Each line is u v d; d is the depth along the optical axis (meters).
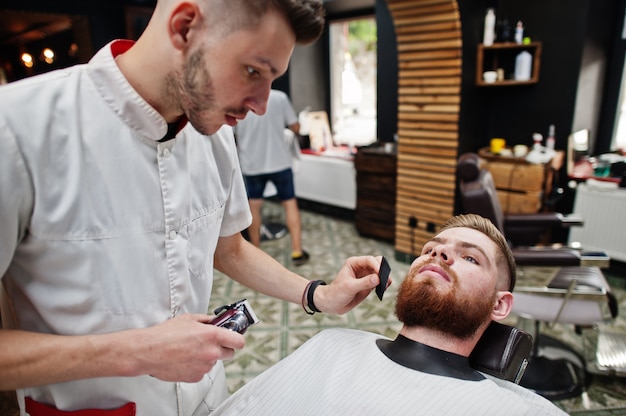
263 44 0.62
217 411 1.07
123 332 0.70
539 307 2.07
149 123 0.74
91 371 0.67
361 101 4.94
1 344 0.65
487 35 3.24
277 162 3.54
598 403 2.06
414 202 3.46
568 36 3.26
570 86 3.34
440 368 0.99
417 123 3.27
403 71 3.22
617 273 3.21
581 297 1.91
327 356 1.12
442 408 0.91
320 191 4.90
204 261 0.93
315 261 3.71
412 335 1.06
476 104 3.38
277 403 1.07
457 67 2.95
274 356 2.45
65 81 0.71
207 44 0.62
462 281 1.04
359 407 0.96
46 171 0.69
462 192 2.33
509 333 1.10
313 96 5.18
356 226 4.25
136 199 0.77
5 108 0.65
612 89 3.48
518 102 3.60
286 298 1.12
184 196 0.84
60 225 0.71
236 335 0.72
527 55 3.33
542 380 2.19
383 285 1.01
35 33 5.06
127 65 0.72
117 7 4.52
